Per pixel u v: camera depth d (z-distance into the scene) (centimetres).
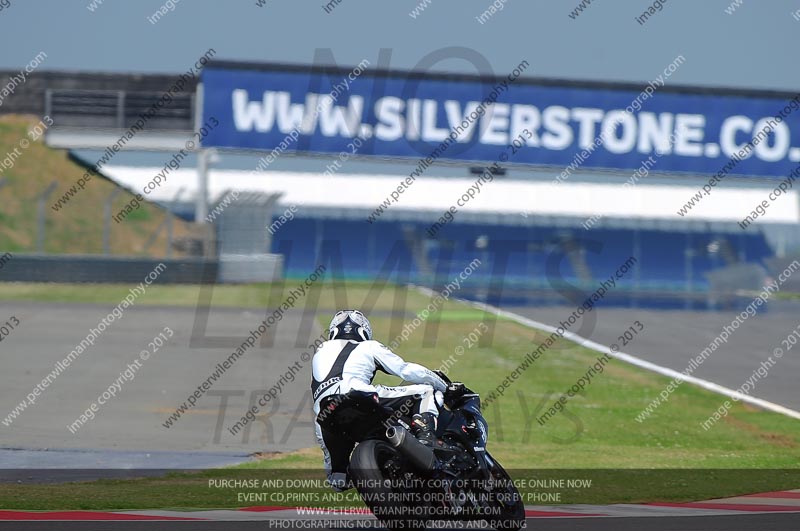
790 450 5081
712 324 11844
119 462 4278
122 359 8038
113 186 19075
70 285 13838
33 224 17325
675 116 17525
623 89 17462
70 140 17775
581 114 17412
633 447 4969
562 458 4425
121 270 14075
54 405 6066
